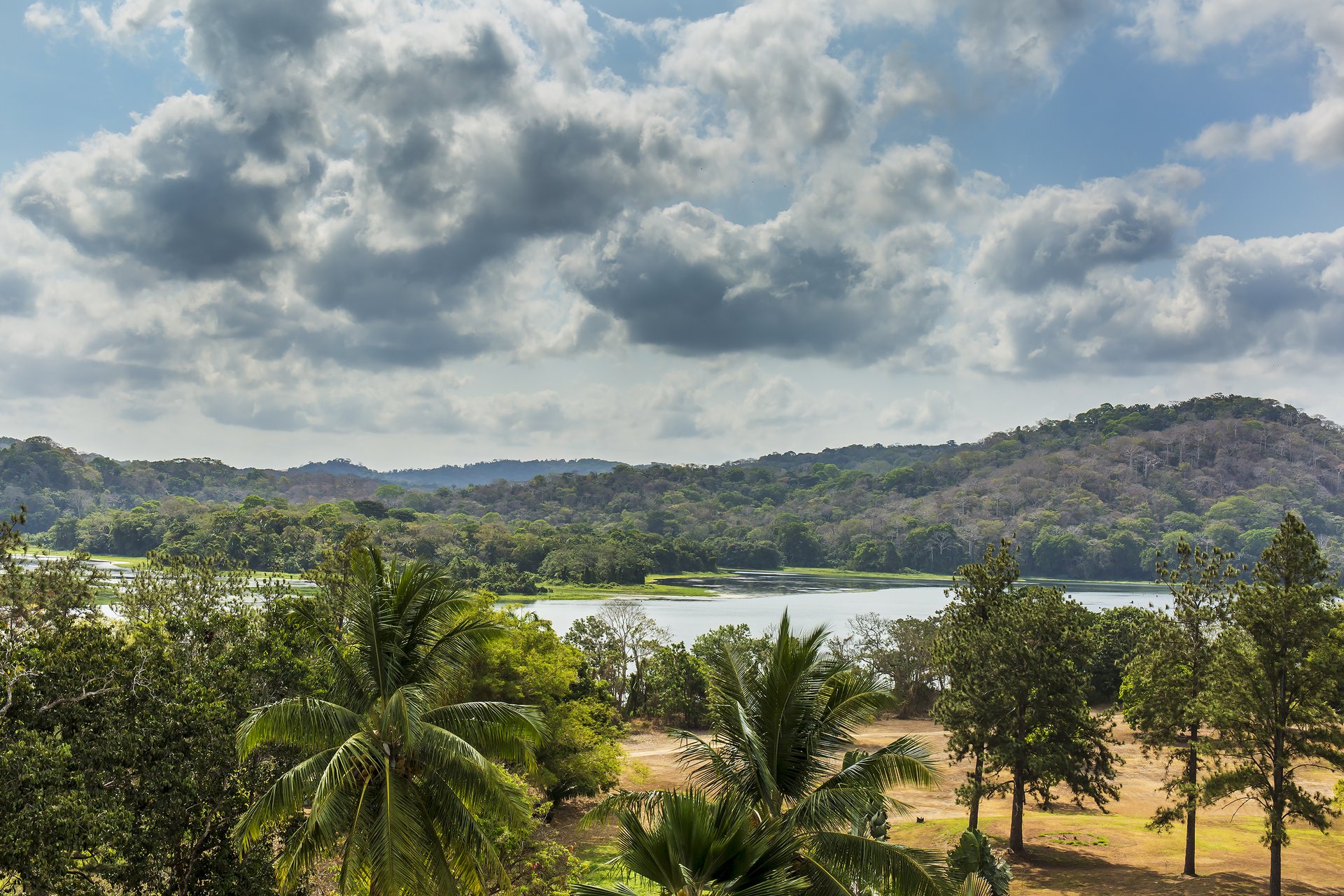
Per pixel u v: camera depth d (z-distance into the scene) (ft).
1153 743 132.77
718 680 65.36
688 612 527.81
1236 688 112.57
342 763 60.44
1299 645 108.99
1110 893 115.03
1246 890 114.83
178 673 81.20
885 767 58.70
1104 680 267.80
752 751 59.11
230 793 79.77
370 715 66.80
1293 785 109.19
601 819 59.06
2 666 71.56
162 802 74.43
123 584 116.16
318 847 62.23
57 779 64.54
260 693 88.12
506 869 98.53
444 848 65.98
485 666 134.31
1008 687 135.95
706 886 51.52
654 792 58.54
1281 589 112.06
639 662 264.52
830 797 56.18
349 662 70.18
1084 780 135.64
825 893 53.67
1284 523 113.09
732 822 53.26
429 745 63.36
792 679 60.03
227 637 94.02
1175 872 125.49
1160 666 131.54
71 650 75.46
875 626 295.28
